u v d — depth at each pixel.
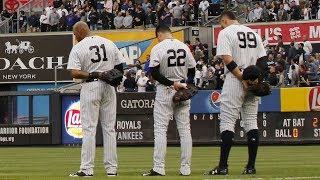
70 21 49.66
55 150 32.81
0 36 50.09
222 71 39.19
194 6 47.56
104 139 17.14
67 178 15.97
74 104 37.16
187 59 17.34
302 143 35.06
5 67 50.09
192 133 35.81
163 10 47.53
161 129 17.22
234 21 17.41
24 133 37.91
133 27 48.16
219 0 47.66
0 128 38.28
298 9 45.03
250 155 17.48
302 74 38.75
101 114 17.09
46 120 37.69
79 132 37.16
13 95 38.19
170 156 26.75
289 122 35.09
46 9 50.09
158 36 17.48
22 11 51.41
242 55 17.17
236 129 34.75
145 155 28.19
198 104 35.75
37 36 49.62
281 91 35.12
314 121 35.00
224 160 17.12
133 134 36.00
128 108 36.00
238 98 17.12
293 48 41.56
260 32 45.09
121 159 25.58
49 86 49.66
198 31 46.31
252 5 46.75
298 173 17.56
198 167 20.73
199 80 39.94
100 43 16.94
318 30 44.22
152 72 17.19
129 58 46.06
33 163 23.66
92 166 16.91
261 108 35.16
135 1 50.03
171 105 17.25
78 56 16.81
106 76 16.72
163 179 15.51
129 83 39.66
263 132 35.22
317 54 40.75
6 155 28.94
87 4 50.09
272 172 17.97
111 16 48.91
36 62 49.66
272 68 38.25
